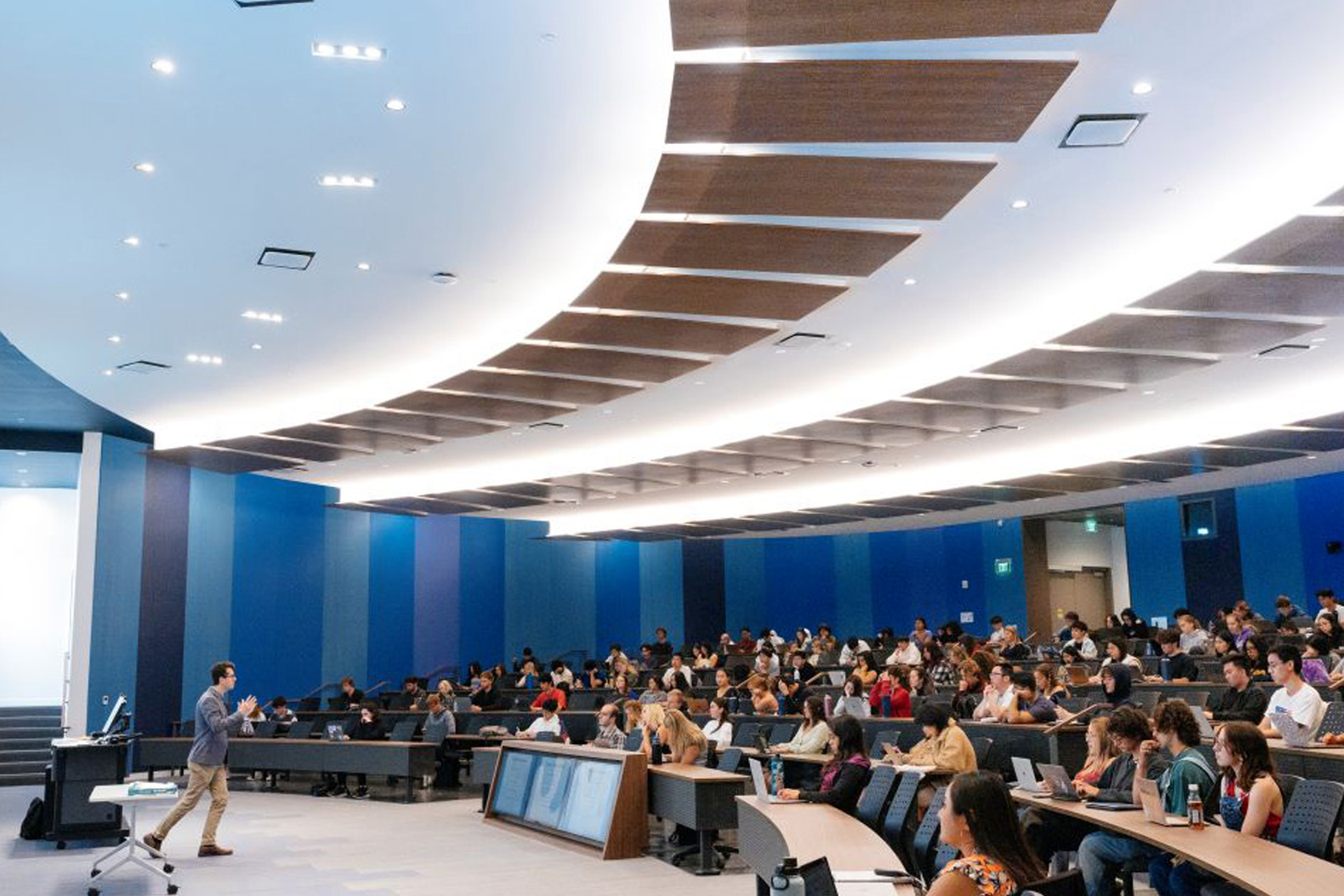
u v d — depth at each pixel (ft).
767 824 24.06
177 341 41.68
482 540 88.28
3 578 70.44
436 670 83.66
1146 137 25.14
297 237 31.30
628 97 23.63
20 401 56.29
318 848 38.42
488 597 87.76
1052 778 24.62
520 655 88.63
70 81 22.76
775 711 48.42
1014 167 26.55
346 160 26.55
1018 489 65.98
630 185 28.04
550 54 21.94
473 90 23.26
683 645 91.15
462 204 29.19
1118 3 19.77
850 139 23.57
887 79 21.15
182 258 32.96
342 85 23.02
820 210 27.32
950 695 48.49
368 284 35.35
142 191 28.17
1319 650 41.09
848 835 21.72
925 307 37.29
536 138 25.45
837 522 80.74
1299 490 66.80
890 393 48.88
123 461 64.28
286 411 53.98
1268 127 24.75
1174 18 20.30
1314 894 14.75
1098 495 72.69
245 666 71.10
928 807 25.39
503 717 59.98
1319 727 28.50
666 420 55.77
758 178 25.45
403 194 28.55
